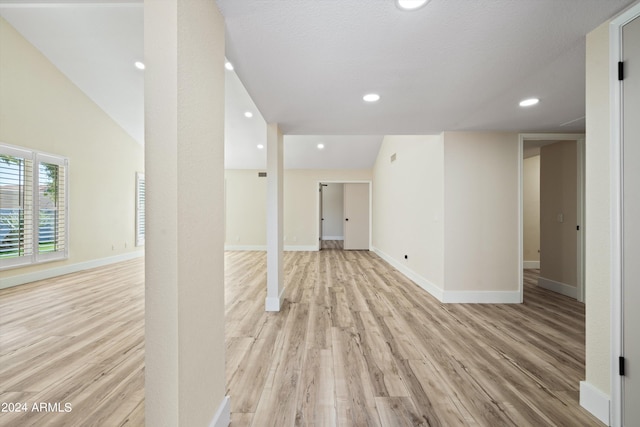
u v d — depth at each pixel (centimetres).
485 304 349
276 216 331
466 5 135
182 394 104
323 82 221
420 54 180
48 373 196
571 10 139
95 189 586
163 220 100
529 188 582
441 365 207
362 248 849
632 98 139
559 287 406
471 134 356
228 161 804
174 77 99
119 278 486
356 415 155
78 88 534
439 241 368
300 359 215
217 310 139
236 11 139
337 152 750
